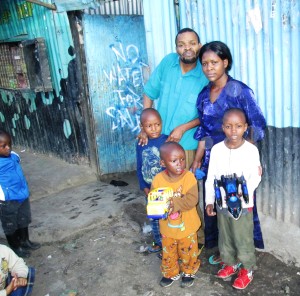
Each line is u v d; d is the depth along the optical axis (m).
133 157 5.97
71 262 3.60
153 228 3.46
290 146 3.06
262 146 3.25
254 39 3.04
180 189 2.87
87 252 3.74
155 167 3.23
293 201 3.19
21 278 2.69
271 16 2.87
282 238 3.26
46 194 5.23
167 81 3.30
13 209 3.53
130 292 3.12
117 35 5.34
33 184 5.49
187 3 3.50
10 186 3.47
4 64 7.06
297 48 2.80
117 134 5.74
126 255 3.62
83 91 5.48
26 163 6.60
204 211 3.33
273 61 2.96
